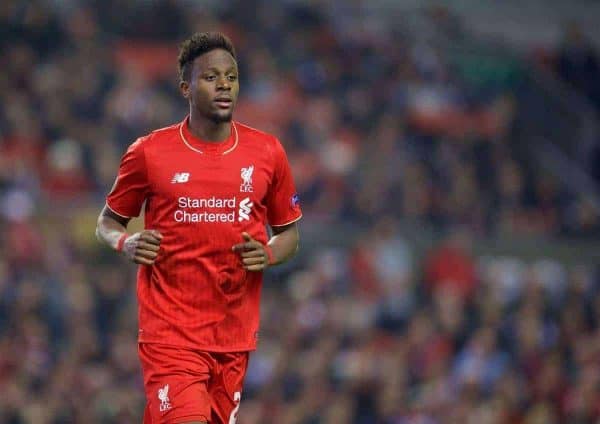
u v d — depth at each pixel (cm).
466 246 6419
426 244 6212
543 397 4612
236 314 1969
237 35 7544
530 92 8169
